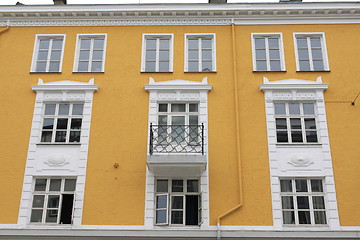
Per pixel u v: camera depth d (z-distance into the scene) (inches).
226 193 560.7
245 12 660.1
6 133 596.7
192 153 575.2
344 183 562.3
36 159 581.0
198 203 565.6
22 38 660.1
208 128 594.9
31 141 591.2
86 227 545.3
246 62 634.8
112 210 555.5
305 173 568.4
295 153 578.9
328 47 642.8
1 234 537.6
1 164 579.8
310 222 551.5
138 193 562.9
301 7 653.9
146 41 663.8
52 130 604.7
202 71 634.2
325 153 577.9
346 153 577.9
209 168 573.0
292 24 659.4
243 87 617.9
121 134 594.2
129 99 614.5
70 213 560.1
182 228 546.6
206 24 664.4
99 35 661.3
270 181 565.0
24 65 640.4
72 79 629.6
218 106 607.8
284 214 556.4
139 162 579.5
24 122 602.9
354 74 623.2
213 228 541.3
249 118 598.9
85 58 654.5
